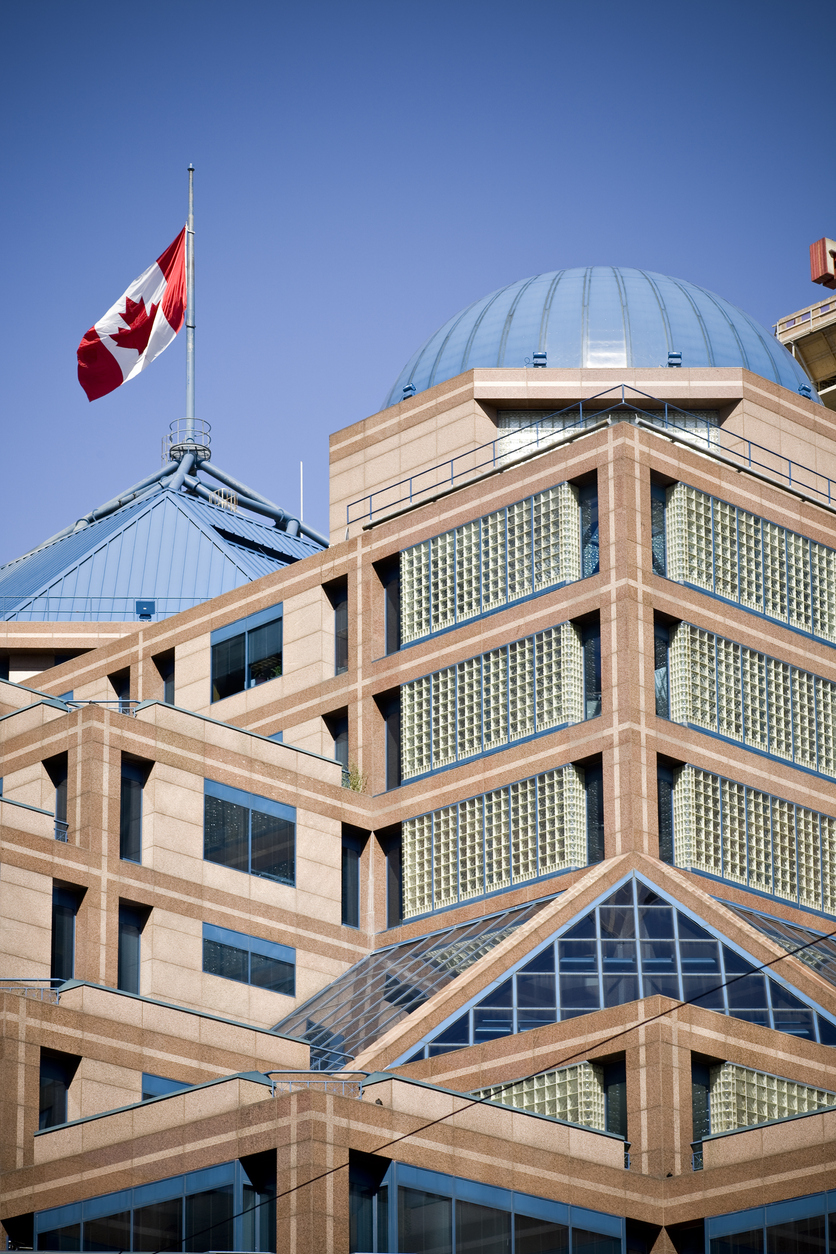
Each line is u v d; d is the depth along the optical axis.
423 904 70.75
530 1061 58.12
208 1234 50.53
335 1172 49.16
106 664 83.50
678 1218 52.84
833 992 60.16
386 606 75.88
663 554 70.12
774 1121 51.94
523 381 77.38
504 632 70.88
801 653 72.69
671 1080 55.12
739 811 68.50
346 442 81.38
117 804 66.19
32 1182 55.16
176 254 98.25
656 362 79.94
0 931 61.69
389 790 73.44
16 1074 57.56
